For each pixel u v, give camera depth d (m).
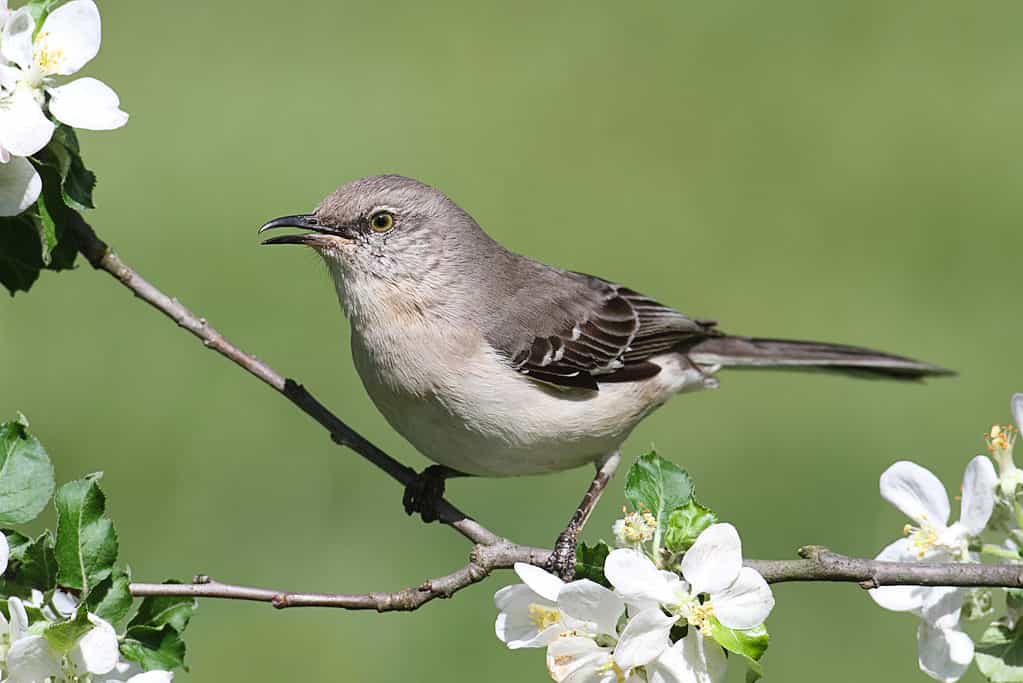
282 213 16.67
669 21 21.84
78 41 6.59
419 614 11.71
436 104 19.45
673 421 14.49
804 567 6.29
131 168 17.31
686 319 10.12
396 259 8.79
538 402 8.90
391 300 8.80
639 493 6.43
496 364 8.81
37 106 6.43
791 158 18.91
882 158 18.83
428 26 21.31
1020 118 19.53
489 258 9.26
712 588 5.79
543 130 19.12
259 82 19.44
